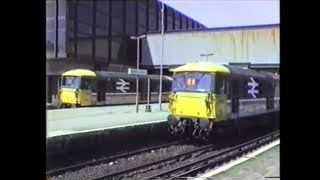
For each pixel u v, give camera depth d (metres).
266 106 23.59
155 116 21.75
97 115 22.16
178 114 16.95
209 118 16.31
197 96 16.56
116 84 32.78
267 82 23.83
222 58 37.91
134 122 17.88
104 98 31.39
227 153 14.77
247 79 20.17
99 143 14.77
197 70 16.70
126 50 16.25
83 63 28.25
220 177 10.30
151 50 36.38
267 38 36.94
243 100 19.56
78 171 11.91
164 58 37.38
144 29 16.06
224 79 17.22
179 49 37.44
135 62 25.70
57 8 11.86
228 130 18.02
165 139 18.28
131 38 15.72
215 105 16.47
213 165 12.42
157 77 38.06
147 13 15.52
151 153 15.14
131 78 34.47
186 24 22.66
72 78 28.44
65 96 28.41
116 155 14.28
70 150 13.35
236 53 37.88
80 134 13.82
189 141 16.88
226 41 37.97
